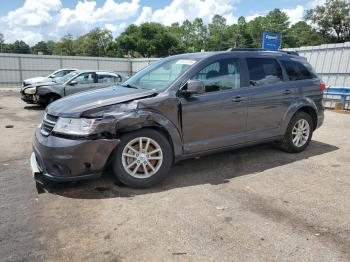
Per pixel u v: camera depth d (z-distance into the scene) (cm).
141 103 428
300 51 1522
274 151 630
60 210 383
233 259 291
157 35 9450
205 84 484
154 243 316
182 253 301
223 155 602
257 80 542
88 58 3228
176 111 452
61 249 307
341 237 328
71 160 396
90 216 368
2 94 2098
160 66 535
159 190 441
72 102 438
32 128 892
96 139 400
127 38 9262
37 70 3050
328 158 593
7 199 412
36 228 343
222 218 365
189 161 566
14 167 543
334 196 426
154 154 446
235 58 527
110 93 465
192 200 411
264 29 10119
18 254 298
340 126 917
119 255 298
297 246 312
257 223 354
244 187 455
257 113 539
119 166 427
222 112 495
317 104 633
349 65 1319
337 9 4794
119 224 351
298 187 456
